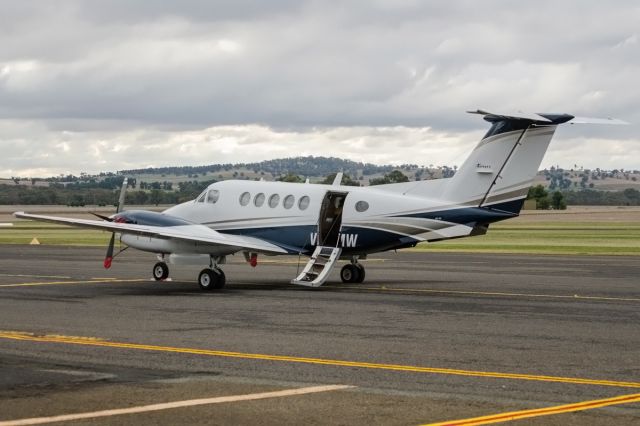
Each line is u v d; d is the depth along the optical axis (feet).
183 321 71.72
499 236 297.53
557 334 64.54
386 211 103.24
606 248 215.10
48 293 96.02
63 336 62.95
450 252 200.85
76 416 38.96
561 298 91.20
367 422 38.27
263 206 110.83
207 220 114.83
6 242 241.35
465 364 52.16
